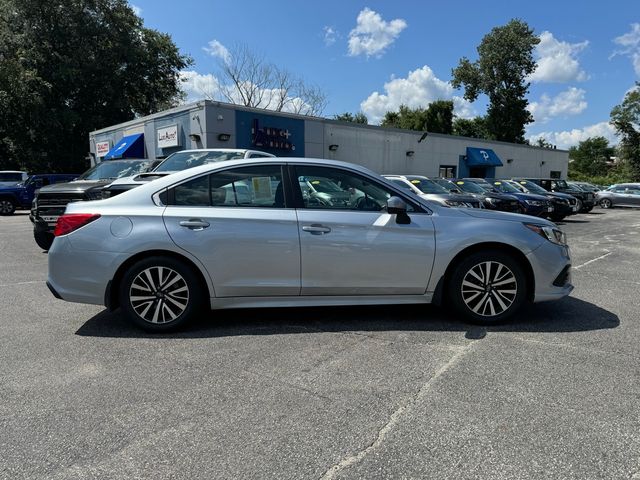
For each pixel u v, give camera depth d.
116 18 31.83
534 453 2.34
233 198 4.22
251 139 17.75
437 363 3.47
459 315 4.37
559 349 3.75
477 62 52.09
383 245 4.17
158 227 4.03
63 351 3.74
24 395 2.98
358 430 2.56
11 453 2.36
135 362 3.52
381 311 4.82
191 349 3.78
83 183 8.94
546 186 22.66
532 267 4.29
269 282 4.14
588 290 5.90
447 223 4.28
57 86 30.19
